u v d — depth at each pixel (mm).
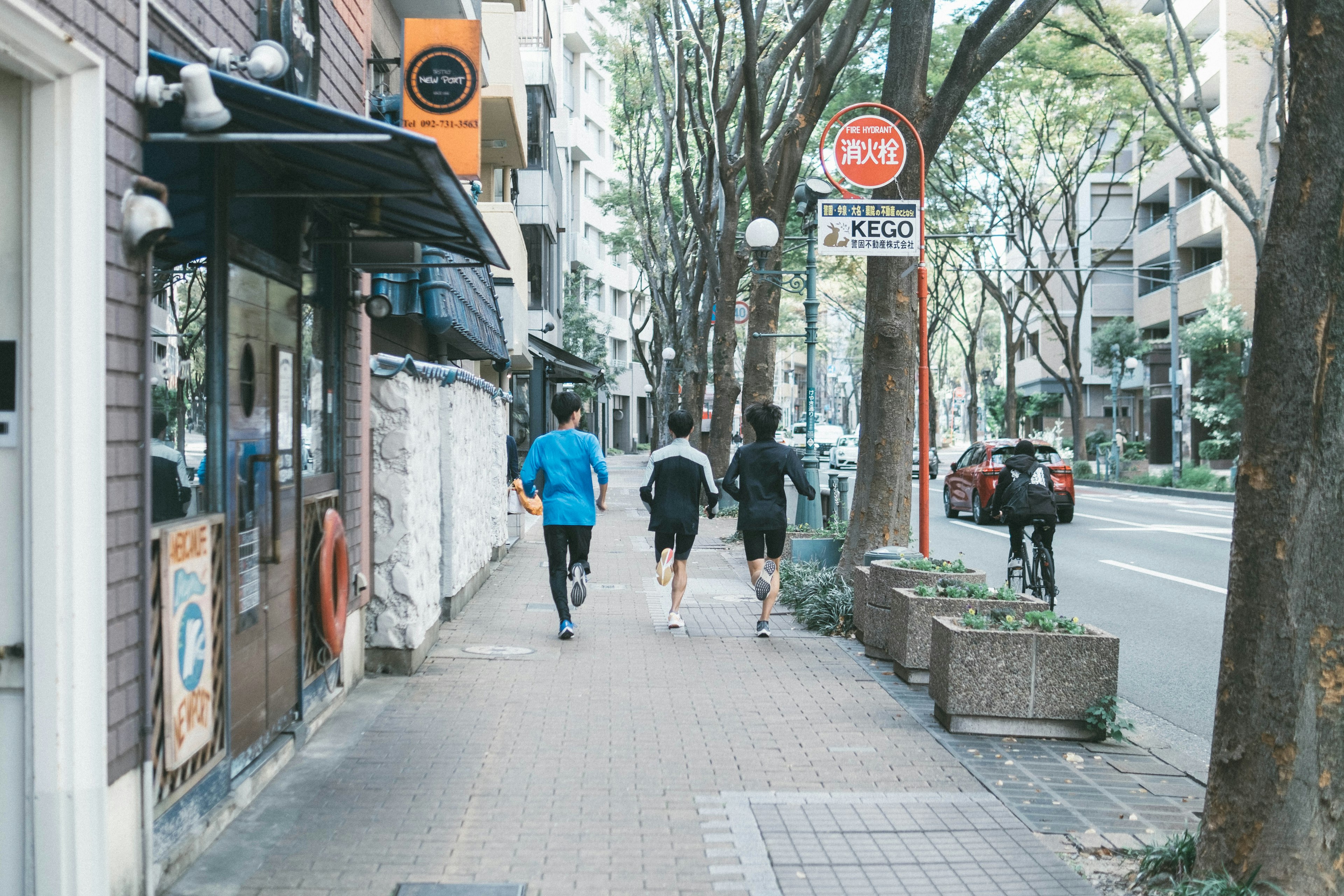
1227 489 31891
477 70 8367
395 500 7695
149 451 3762
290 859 4273
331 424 6699
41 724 3330
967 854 4449
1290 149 3773
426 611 8242
